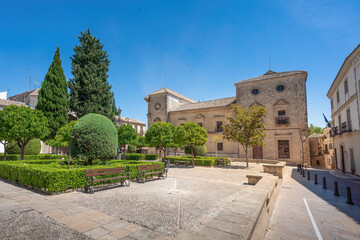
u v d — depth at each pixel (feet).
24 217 14.89
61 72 89.04
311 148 139.44
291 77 86.89
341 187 36.35
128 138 75.92
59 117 83.82
